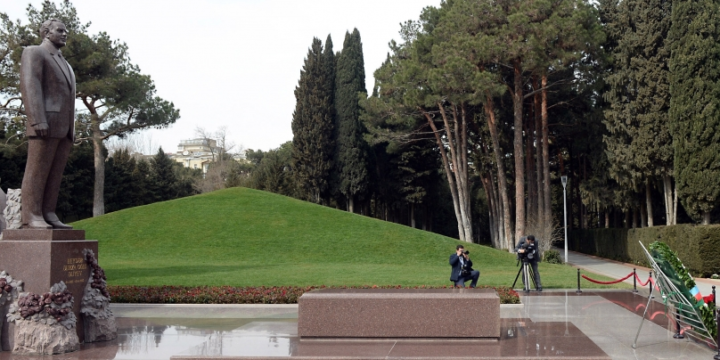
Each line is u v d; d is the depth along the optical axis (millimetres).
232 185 60969
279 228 34875
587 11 31641
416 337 9102
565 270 25766
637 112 31078
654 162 30438
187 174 81062
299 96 52688
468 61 32031
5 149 36250
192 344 9305
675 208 30484
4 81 33406
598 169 38062
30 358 8406
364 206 56438
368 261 29859
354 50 52094
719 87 25266
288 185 56375
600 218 53094
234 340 9578
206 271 23812
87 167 51156
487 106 37938
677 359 8398
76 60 37219
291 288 16281
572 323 11188
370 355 8125
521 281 20234
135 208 38688
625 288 18438
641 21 31266
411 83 38188
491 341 9016
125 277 21359
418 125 49000
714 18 25656
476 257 30391
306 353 8352
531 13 31625
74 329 9086
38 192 9414
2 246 9094
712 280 23281
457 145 43312
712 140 25125
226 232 34094
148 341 9633
